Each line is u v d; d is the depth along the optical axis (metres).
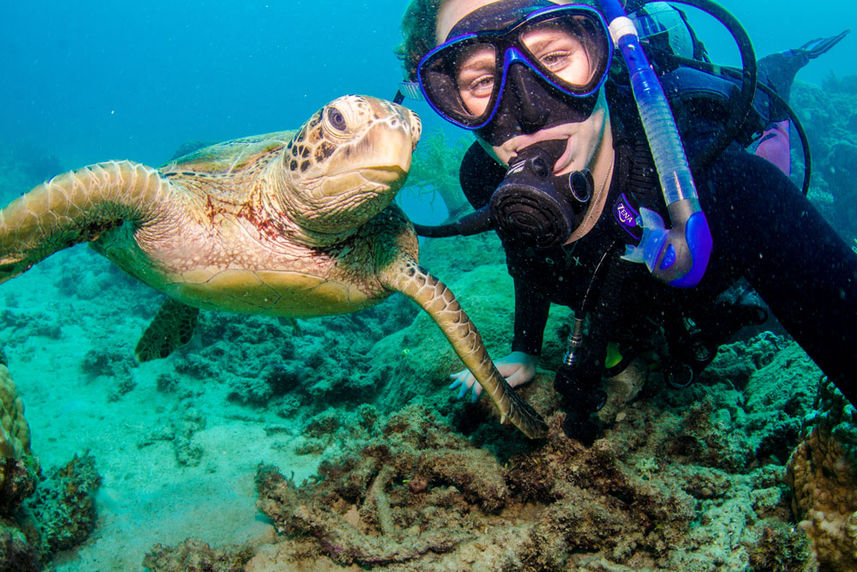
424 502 0.64
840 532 0.48
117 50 23.20
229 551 0.59
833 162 2.46
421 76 0.50
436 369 0.92
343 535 0.57
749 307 0.57
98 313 1.97
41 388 1.30
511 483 0.63
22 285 2.44
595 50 0.46
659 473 0.59
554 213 0.46
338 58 22.06
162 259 0.60
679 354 0.61
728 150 0.54
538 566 0.53
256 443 0.94
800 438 0.58
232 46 22.55
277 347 1.44
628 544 0.54
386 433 0.73
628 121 0.54
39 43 23.20
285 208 0.58
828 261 0.50
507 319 0.97
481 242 1.75
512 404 0.59
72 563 0.65
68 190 0.49
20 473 0.58
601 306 0.54
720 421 0.64
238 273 0.61
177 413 1.11
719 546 0.51
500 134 0.49
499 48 0.45
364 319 1.95
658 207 0.52
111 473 0.85
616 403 0.68
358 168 0.52
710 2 0.50
